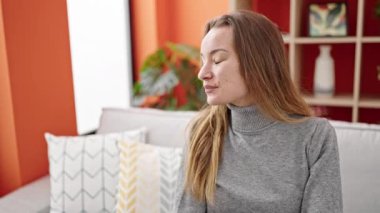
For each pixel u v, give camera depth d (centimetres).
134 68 323
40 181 172
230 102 99
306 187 94
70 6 236
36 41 175
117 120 180
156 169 143
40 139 183
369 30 241
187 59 283
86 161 152
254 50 90
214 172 102
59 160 154
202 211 107
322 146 95
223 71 91
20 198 155
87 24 254
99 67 270
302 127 97
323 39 217
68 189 149
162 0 313
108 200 147
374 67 246
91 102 260
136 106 311
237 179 99
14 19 164
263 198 95
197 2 310
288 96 98
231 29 91
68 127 198
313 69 259
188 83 284
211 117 109
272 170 96
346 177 133
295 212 95
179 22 321
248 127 100
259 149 98
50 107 186
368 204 128
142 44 315
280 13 262
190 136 113
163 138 166
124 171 144
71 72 197
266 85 93
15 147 171
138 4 309
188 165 108
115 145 154
